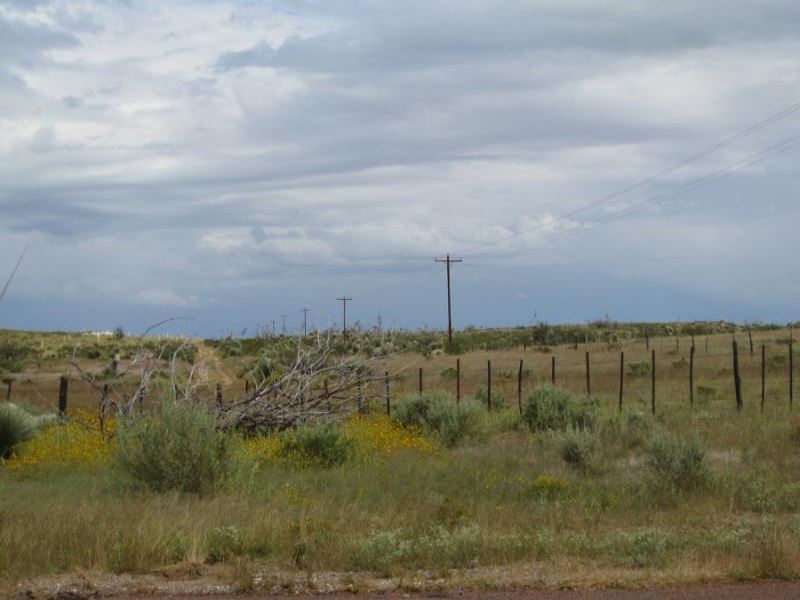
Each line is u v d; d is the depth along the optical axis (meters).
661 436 17.33
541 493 15.38
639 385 43.41
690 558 9.67
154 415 17.66
